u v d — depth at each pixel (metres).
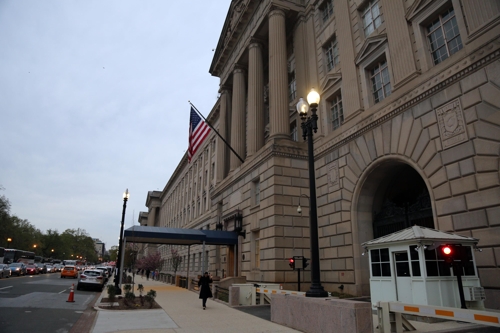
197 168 60.50
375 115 17.31
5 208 71.06
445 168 13.23
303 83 24.95
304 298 9.94
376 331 8.52
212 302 18.08
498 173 11.35
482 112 12.08
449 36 14.48
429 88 14.23
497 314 6.07
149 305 15.75
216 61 39.09
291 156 22.58
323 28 24.11
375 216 18.50
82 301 18.11
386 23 17.44
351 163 18.94
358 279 17.55
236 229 26.44
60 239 145.25
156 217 116.00
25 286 25.30
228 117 37.09
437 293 9.84
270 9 26.44
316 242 10.48
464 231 12.17
